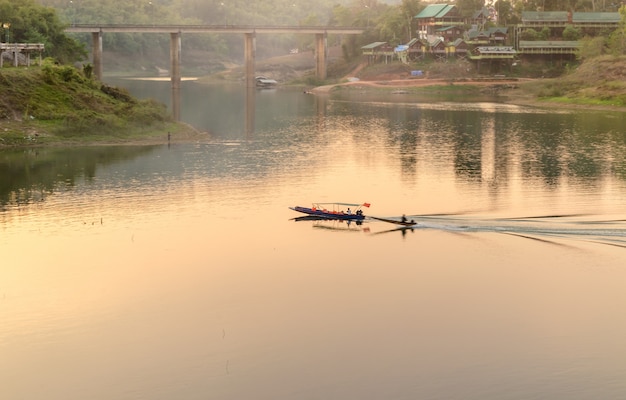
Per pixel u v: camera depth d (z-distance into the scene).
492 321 65.44
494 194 106.88
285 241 86.25
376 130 175.38
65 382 56.41
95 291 72.12
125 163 128.38
